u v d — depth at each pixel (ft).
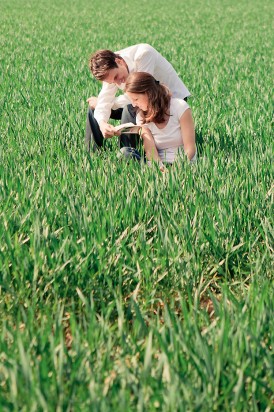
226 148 21.49
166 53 49.34
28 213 14.33
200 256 13.65
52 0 126.41
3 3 116.37
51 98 29.50
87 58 45.65
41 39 60.18
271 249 13.76
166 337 9.99
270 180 17.48
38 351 9.37
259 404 8.90
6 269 12.34
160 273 13.03
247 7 110.83
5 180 16.67
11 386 8.35
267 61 45.37
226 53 50.37
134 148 19.90
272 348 9.87
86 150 20.27
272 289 11.75
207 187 16.21
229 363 9.12
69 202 14.84
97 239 13.47
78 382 8.60
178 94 20.71
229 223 14.60
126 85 18.43
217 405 8.52
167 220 14.48
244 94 31.24
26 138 21.89
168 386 8.55
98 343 9.64
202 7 110.73
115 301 10.94
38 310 11.91
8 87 32.91
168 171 17.34
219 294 13.16
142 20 84.07
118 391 8.71
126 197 15.56
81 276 12.44
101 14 93.97
